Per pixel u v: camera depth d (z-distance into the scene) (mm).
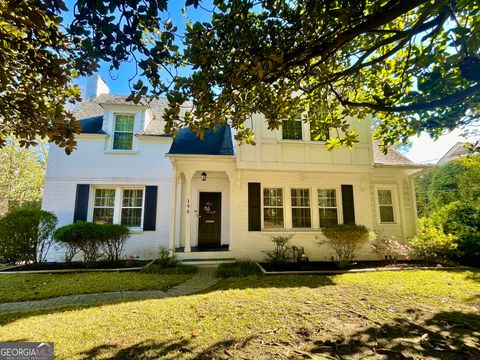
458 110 3154
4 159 15703
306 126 9195
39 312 3988
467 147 4184
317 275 6684
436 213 9719
